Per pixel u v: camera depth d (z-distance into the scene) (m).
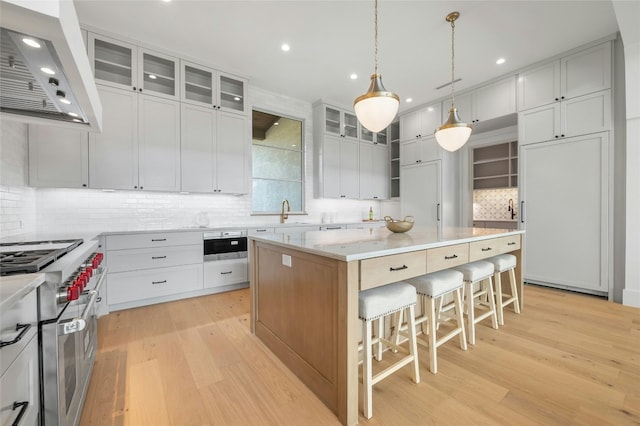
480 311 2.82
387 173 5.78
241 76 3.86
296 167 4.94
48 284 0.97
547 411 1.42
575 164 3.31
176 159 3.34
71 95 1.39
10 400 0.75
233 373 1.76
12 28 0.87
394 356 1.96
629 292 2.93
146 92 3.16
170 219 3.61
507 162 5.19
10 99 1.43
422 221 5.04
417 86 4.26
